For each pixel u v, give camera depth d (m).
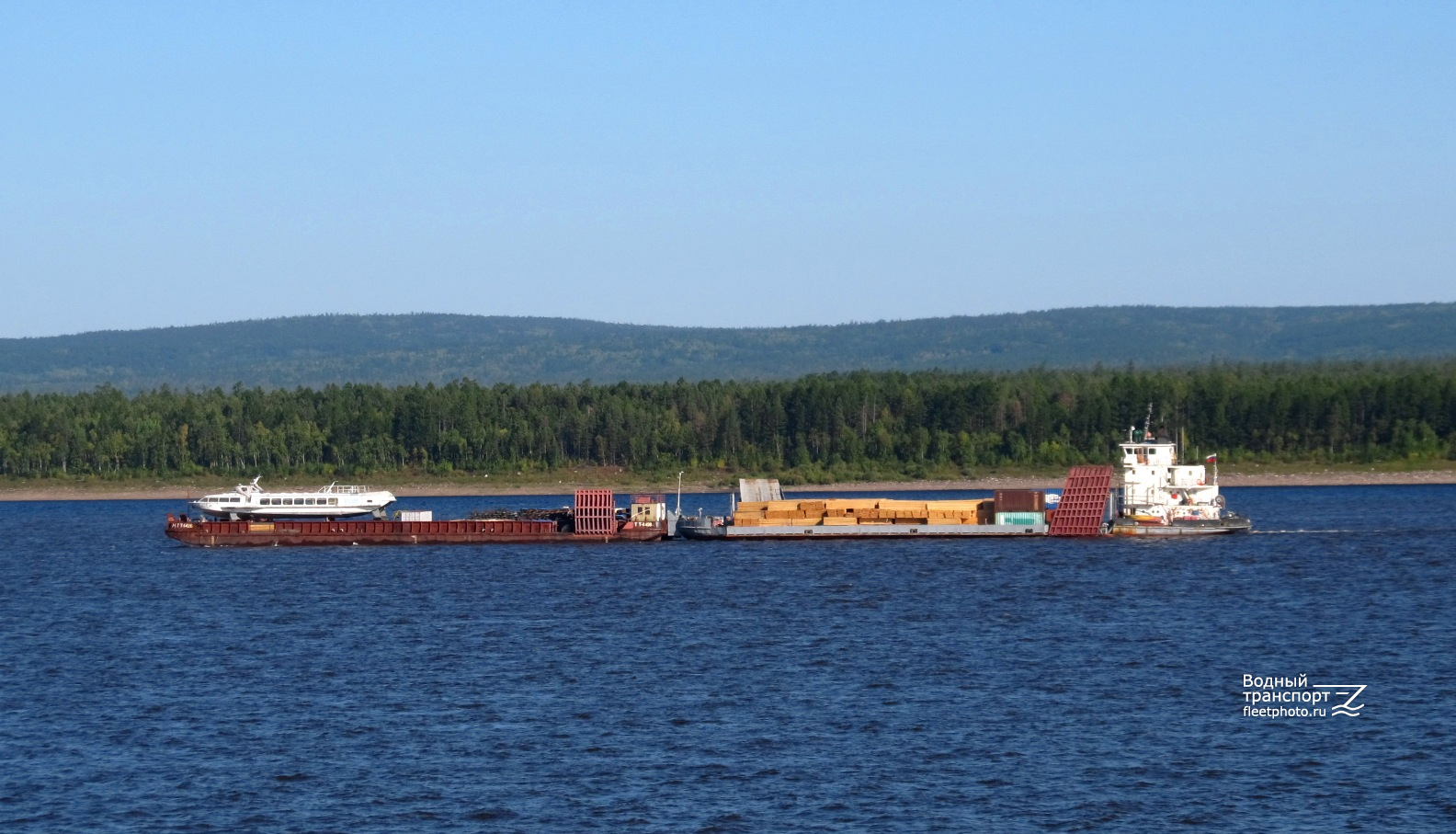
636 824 89.69
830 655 140.38
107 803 94.44
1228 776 98.38
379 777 99.12
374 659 141.12
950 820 89.94
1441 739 107.00
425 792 95.94
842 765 100.88
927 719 113.19
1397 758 102.50
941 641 147.62
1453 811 91.25
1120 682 126.44
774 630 155.88
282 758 103.88
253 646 150.50
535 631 157.25
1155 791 95.38
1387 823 89.19
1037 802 93.19
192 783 98.38
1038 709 116.38
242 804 94.00
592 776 98.94
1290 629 154.75
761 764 101.25
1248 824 89.25
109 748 107.25
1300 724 111.62
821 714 114.88
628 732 109.88
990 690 123.62
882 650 142.75
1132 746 105.56
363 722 113.94
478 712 116.88
